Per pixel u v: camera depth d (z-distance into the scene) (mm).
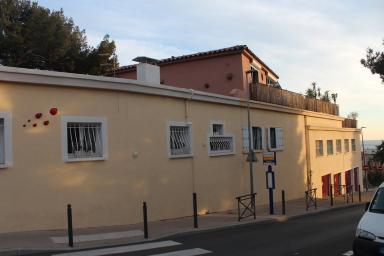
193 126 18922
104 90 14914
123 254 10508
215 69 27422
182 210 17906
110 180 14906
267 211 20812
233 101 21750
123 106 15539
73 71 31578
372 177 62438
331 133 36156
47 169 13344
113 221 14906
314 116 33062
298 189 29297
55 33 30094
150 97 16688
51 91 13531
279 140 27031
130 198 15555
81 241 11859
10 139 12664
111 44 32375
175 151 18047
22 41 28422
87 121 14359
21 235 12227
